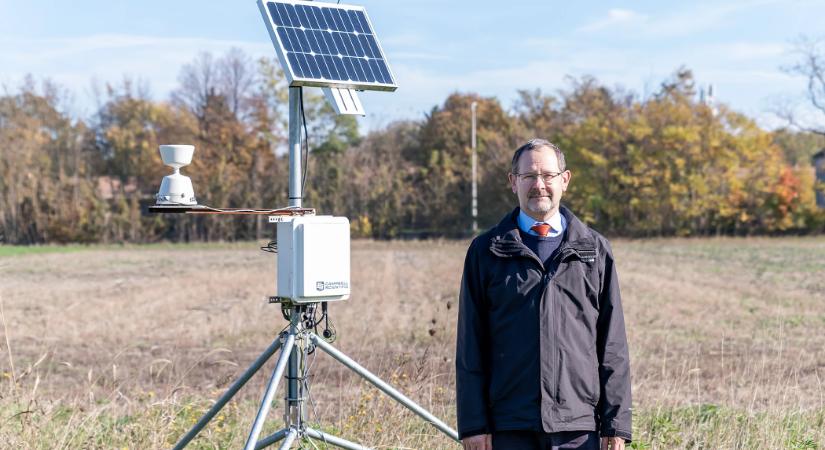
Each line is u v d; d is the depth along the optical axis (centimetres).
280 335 505
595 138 5819
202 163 6481
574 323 438
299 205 508
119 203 6009
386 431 678
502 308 439
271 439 502
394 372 802
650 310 1836
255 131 6769
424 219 6022
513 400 437
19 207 5975
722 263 3388
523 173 445
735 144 5522
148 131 6800
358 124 6912
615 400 441
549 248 446
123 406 870
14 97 6550
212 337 1569
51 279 3080
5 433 656
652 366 1187
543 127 6575
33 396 709
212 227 6028
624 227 5753
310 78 489
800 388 1021
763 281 2572
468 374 443
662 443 703
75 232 5941
